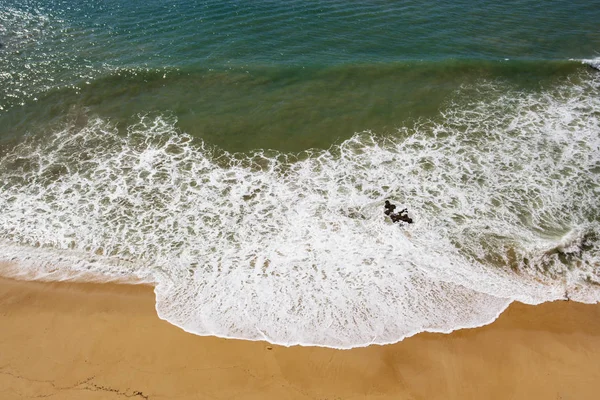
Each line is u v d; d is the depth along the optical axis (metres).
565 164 14.70
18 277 11.41
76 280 11.35
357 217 13.06
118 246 12.27
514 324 10.20
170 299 10.89
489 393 9.01
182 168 14.85
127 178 14.46
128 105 17.66
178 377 9.24
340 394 9.02
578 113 17.00
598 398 8.91
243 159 15.21
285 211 13.30
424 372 9.33
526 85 18.55
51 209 13.38
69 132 16.38
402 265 11.67
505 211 13.14
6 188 14.09
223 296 10.98
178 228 12.80
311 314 10.54
